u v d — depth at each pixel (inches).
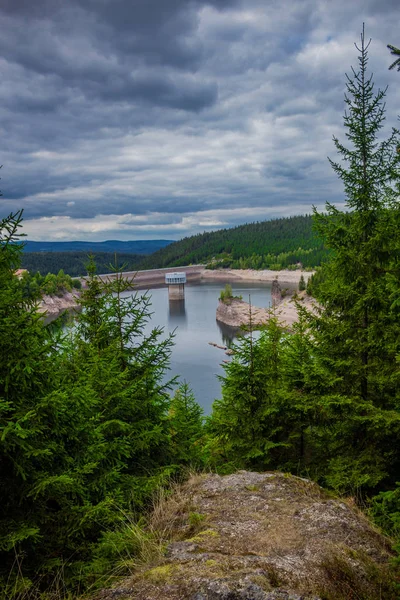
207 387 2395.4
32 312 220.4
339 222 421.4
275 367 489.1
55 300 5433.1
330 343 431.5
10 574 176.2
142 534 211.3
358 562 180.4
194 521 222.8
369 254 394.0
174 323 4869.6
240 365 469.4
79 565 193.3
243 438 451.5
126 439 329.4
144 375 383.2
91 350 378.3
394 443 387.5
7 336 205.0
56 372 253.8
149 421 363.3
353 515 228.1
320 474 404.5
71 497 234.7
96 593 165.2
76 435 242.7
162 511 244.7
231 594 146.4
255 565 168.4
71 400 231.8
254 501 247.4
